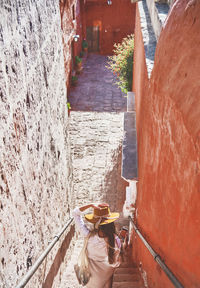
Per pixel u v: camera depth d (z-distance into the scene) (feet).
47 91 12.41
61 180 15.72
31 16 9.73
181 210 7.25
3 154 6.94
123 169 20.27
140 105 21.03
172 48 9.04
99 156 33.22
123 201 27.53
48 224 11.99
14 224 7.61
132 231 20.52
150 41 18.35
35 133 10.18
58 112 15.38
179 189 7.52
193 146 6.40
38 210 10.36
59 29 16.28
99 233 11.13
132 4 60.70
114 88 49.85
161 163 10.11
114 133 37.42
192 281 6.20
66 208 17.16
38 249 10.07
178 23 8.72
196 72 6.80
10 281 7.13
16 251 7.70
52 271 12.33
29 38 9.43
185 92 7.36
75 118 40.60
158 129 10.85
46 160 12.02
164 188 9.40
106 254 11.28
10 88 7.51
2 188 6.81
